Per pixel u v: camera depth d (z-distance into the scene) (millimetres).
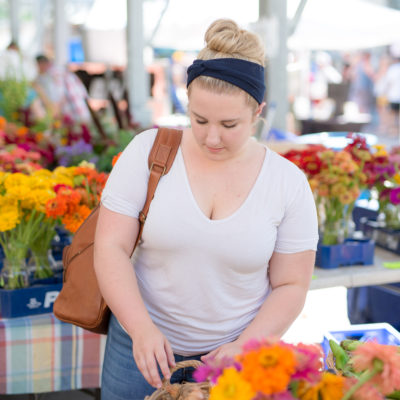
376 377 953
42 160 3570
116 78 8391
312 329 2320
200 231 1300
